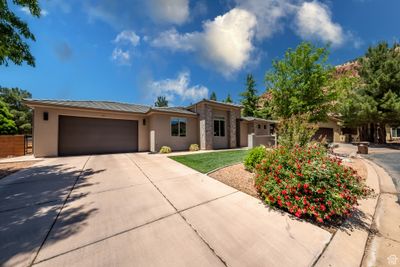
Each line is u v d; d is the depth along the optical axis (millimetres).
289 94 10648
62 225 2666
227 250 2143
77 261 1928
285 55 10984
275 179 3326
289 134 6543
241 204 3488
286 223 2787
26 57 5738
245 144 18344
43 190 4215
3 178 5277
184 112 13398
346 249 2205
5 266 1839
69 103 11094
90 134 11273
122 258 1980
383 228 2727
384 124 17734
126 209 3240
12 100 32312
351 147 15875
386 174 6098
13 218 2869
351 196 2857
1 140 9797
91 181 4980
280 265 1913
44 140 9664
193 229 2600
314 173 2900
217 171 5902
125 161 8242
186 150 13625
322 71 9906
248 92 30812
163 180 5082
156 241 2301
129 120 12781
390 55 16906
